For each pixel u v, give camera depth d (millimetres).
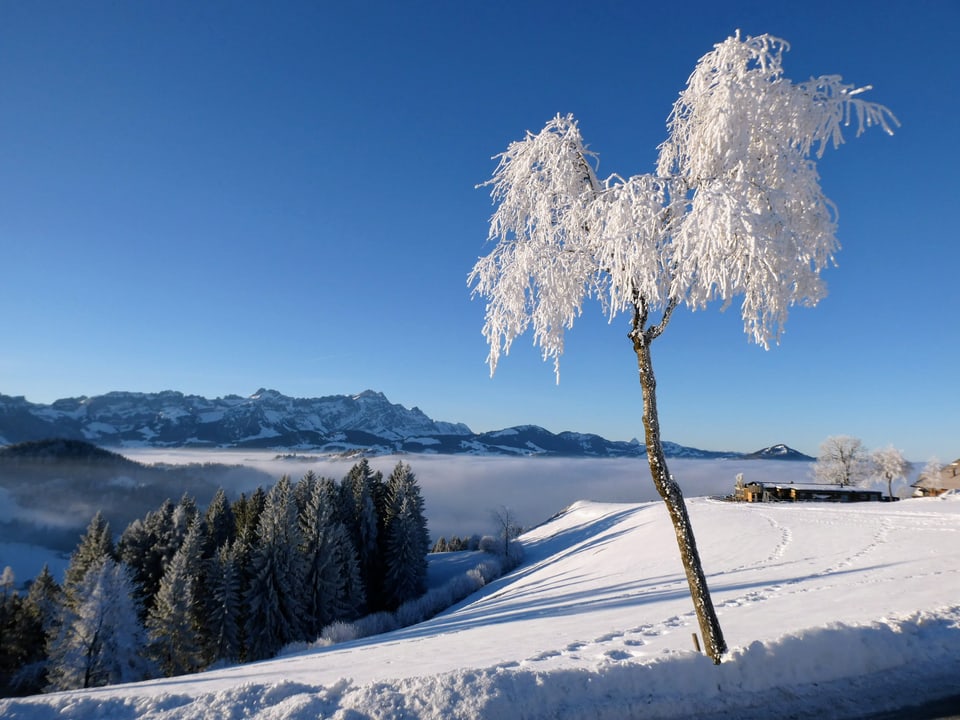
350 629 47406
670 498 7875
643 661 7121
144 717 6516
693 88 7957
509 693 6281
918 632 8438
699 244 6738
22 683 50812
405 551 68000
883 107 7012
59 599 52719
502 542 86312
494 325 8562
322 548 54656
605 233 7562
